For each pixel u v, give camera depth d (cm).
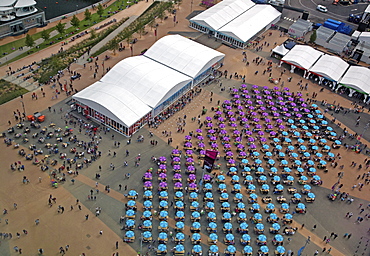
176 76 12575
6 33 15350
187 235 8275
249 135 11281
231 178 9825
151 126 11275
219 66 14512
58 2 19388
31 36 15600
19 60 13875
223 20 16862
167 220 8550
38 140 10225
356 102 13325
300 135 11675
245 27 16362
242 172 9931
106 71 13525
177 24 17512
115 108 10738
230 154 10388
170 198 9081
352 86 13350
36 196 8756
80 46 15212
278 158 10662
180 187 9225
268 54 15600
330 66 14225
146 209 8675
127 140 10656
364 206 9519
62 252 7650
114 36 16200
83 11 18538
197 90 13050
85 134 10644
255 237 8438
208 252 7962
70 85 12369
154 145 10588
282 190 9612
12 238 7831
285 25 17975
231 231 8431
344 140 11594
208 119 11644
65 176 9325
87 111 11262
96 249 7800
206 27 16562
